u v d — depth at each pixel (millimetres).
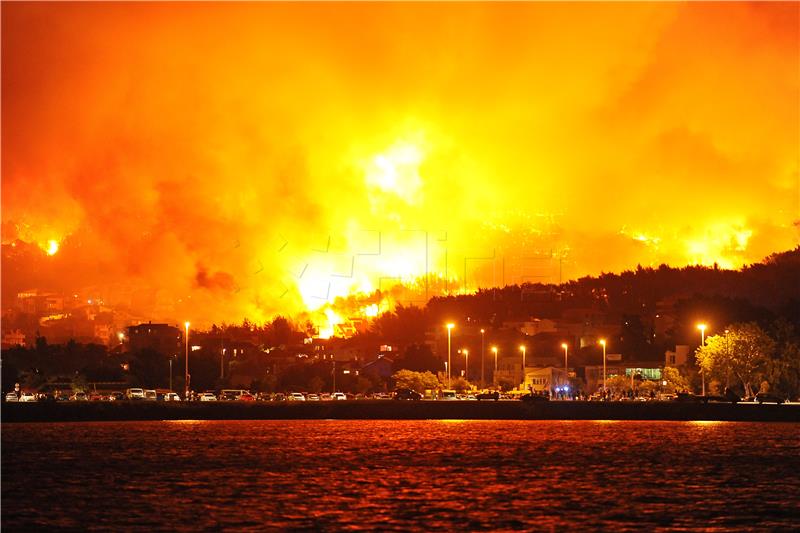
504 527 94250
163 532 92375
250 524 95625
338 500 107938
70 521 97188
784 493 112688
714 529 93562
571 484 118812
